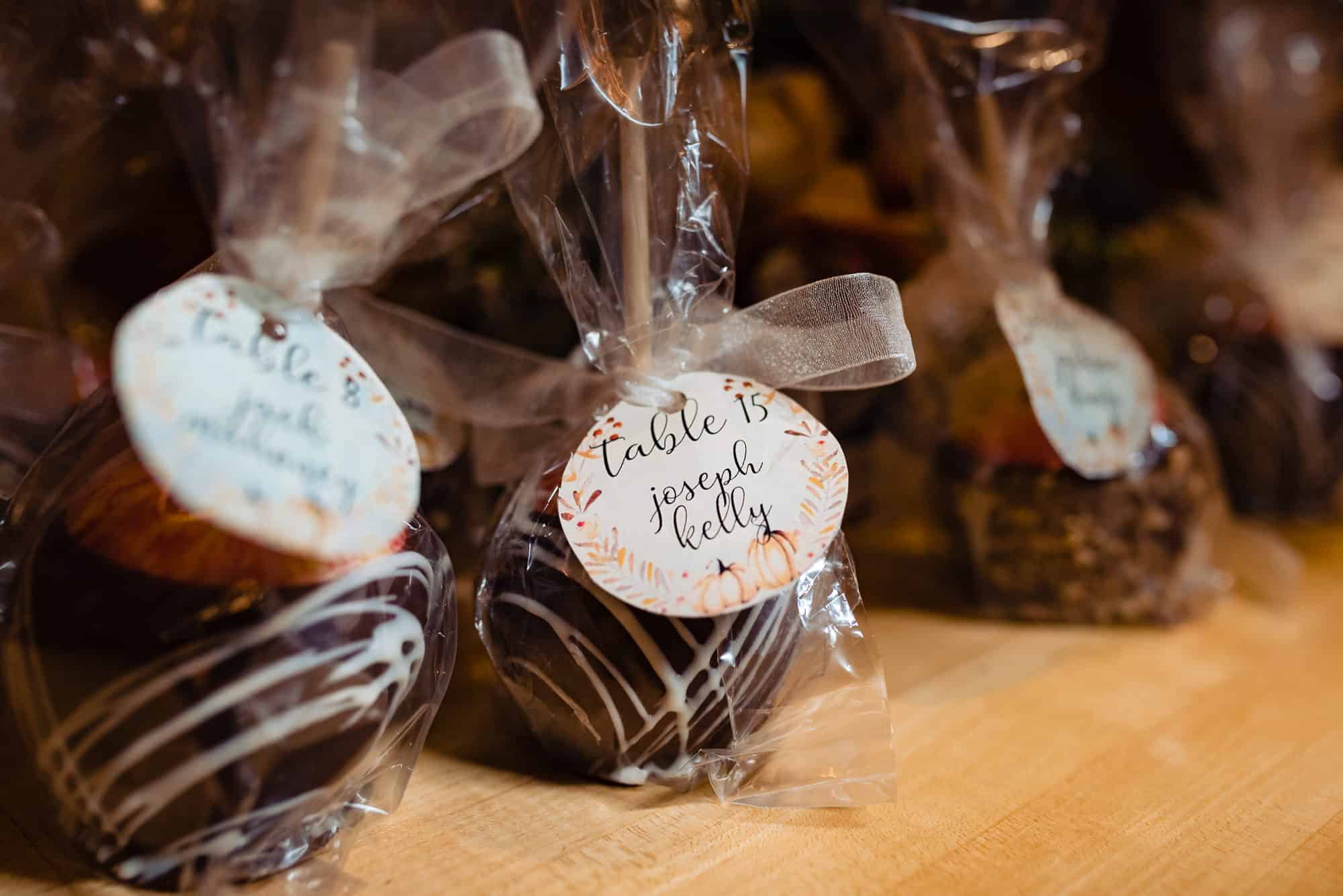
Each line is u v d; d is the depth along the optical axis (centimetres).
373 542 21
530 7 24
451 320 33
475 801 25
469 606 32
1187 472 32
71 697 20
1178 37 43
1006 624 34
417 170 23
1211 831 24
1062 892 22
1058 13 32
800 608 25
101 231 31
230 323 21
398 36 22
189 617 20
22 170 27
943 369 34
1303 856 23
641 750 24
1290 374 40
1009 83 32
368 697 21
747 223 37
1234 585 37
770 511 24
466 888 22
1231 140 43
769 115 37
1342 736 28
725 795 25
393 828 24
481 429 31
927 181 34
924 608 36
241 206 21
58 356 29
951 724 28
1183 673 31
